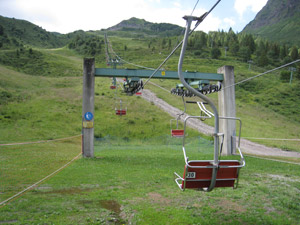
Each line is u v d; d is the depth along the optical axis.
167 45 195.12
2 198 8.20
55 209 7.23
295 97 72.06
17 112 42.06
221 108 21.81
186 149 25.47
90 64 19.45
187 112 49.06
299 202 7.95
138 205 7.62
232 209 7.30
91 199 8.26
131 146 29.41
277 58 156.50
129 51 183.12
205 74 21.34
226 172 6.09
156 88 69.75
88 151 18.97
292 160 17.97
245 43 176.00
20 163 15.05
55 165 14.92
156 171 13.23
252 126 42.62
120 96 59.16
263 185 10.09
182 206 7.58
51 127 37.09
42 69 105.88
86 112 19.17
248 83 84.88
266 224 6.23
